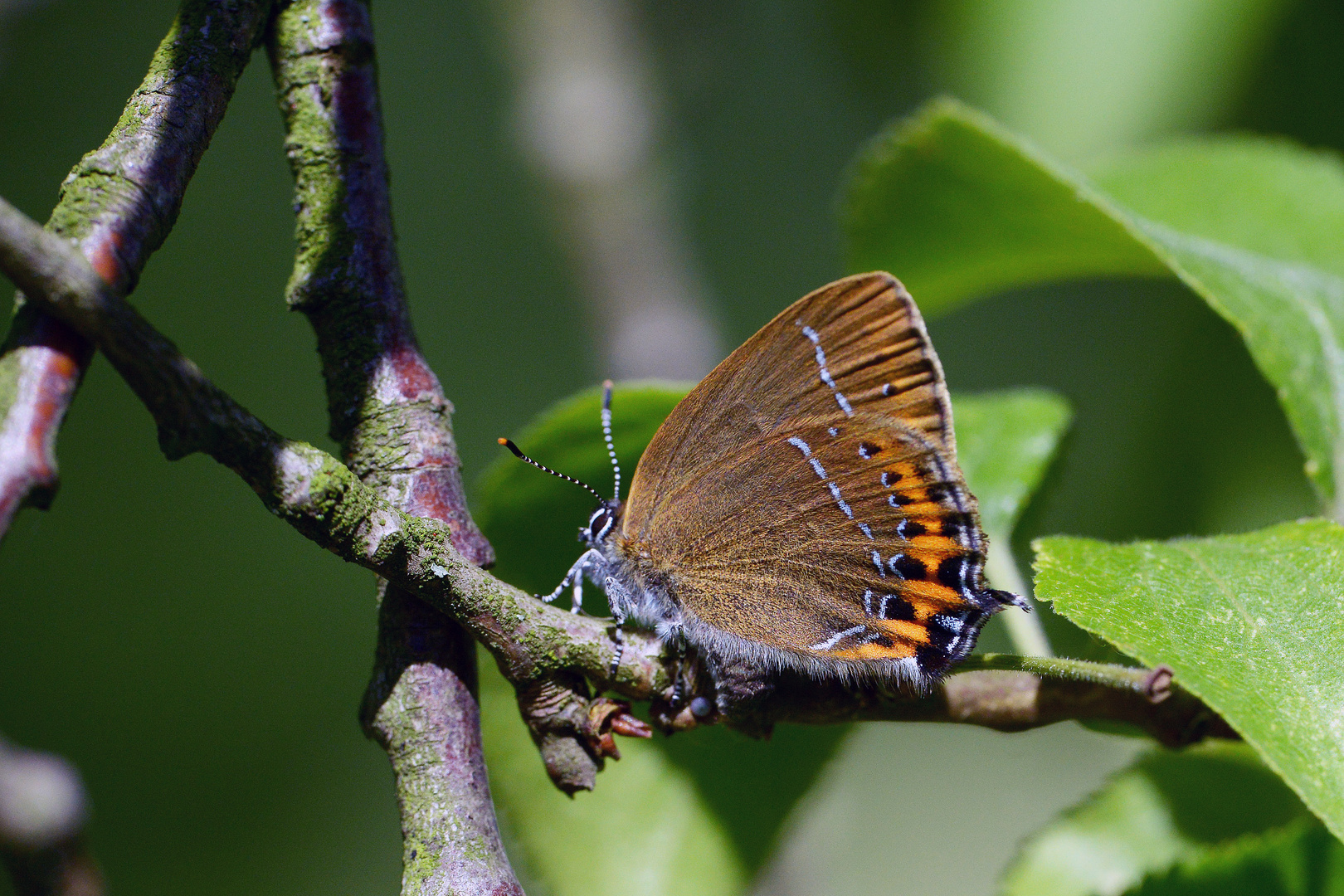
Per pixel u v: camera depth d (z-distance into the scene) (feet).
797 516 2.09
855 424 2.09
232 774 2.42
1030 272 2.14
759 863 2.11
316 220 2.04
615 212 2.21
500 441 2.09
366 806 2.46
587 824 2.10
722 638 2.07
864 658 2.06
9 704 2.39
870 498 2.08
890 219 2.13
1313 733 2.02
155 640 2.50
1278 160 2.14
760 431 2.09
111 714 2.39
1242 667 2.03
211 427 2.02
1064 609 2.04
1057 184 2.10
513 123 2.23
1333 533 2.05
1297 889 2.07
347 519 2.02
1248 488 2.14
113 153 2.02
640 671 2.04
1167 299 2.16
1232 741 2.06
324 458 2.02
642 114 2.22
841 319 2.08
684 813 2.11
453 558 2.03
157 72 2.03
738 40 2.38
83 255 2.01
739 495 2.09
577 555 2.10
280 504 2.02
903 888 2.48
